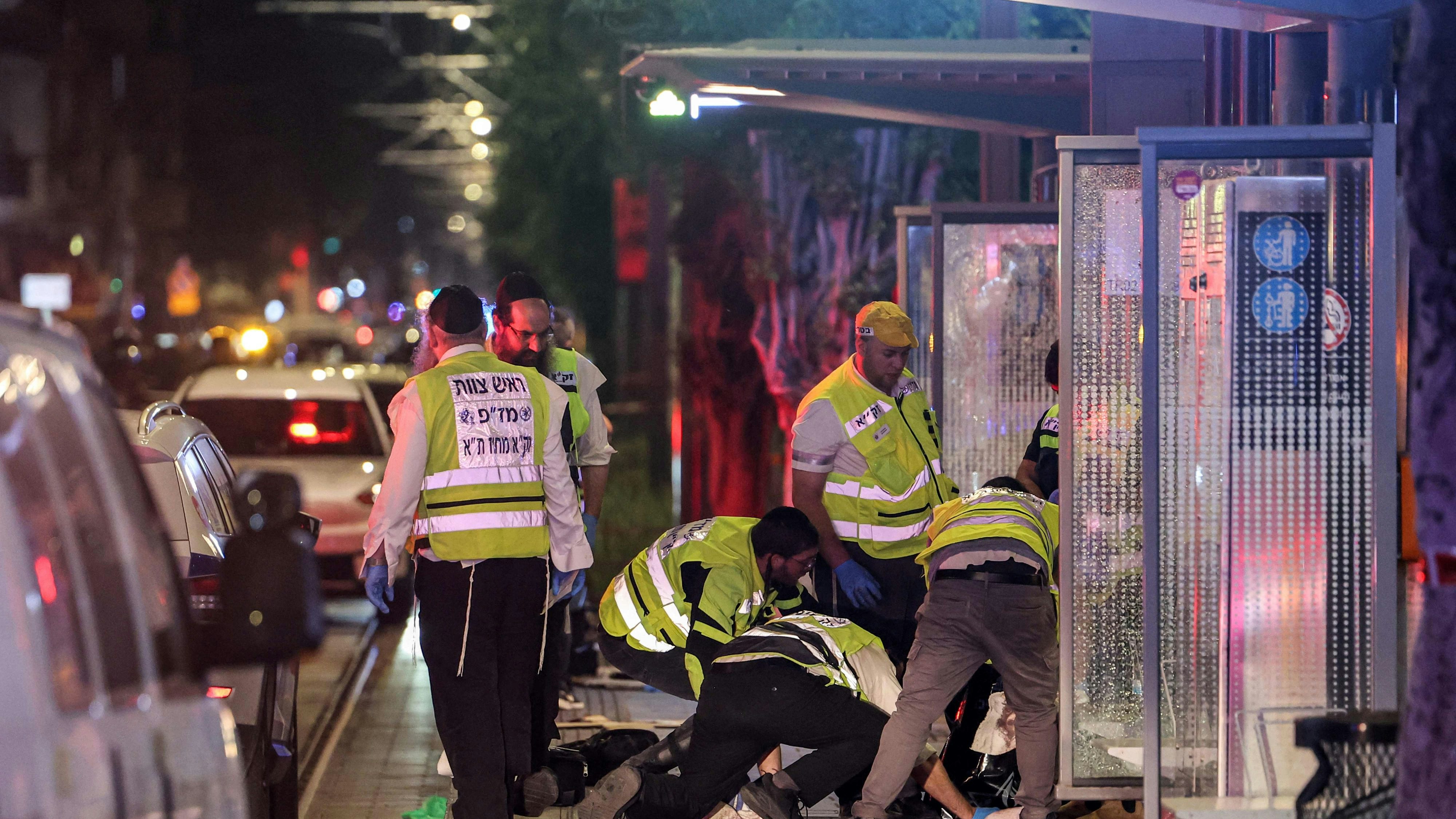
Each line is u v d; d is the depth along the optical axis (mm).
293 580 9648
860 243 39688
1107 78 25500
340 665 31969
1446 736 9922
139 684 8438
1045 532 18641
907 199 39719
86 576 8219
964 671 18281
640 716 26625
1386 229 16578
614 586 20250
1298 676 17094
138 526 9242
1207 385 17000
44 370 8633
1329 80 18047
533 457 18297
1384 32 17750
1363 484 16984
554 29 71375
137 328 157250
